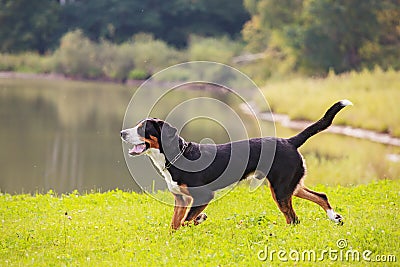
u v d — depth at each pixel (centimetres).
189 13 5972
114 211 977
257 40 4875
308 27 4181
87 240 792
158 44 4869
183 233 802
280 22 4488
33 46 5681
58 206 1018
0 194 1144
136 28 5906
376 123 2262
